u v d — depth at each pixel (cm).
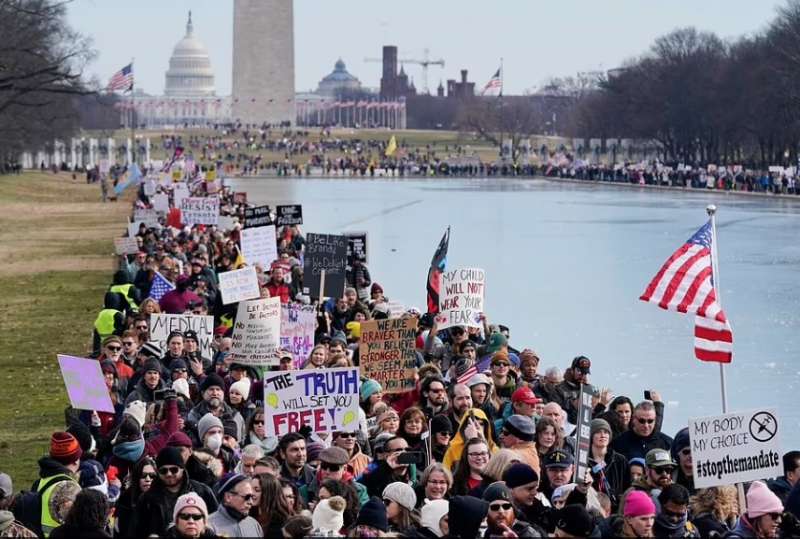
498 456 2395
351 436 2747
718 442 2400
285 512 2233
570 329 6581
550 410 2814
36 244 11862
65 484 2431
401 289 8181
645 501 2144
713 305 2980
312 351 3481
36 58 15088
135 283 5500
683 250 3014
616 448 2867
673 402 4841
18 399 4919
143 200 13700
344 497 2278
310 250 4809
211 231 7662
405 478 2598
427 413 3109
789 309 7212
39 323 6988
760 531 2227
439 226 13312
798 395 4891
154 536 2145
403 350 3275
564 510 2125
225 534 2172
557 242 11531
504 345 3766
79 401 2958
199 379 3566
